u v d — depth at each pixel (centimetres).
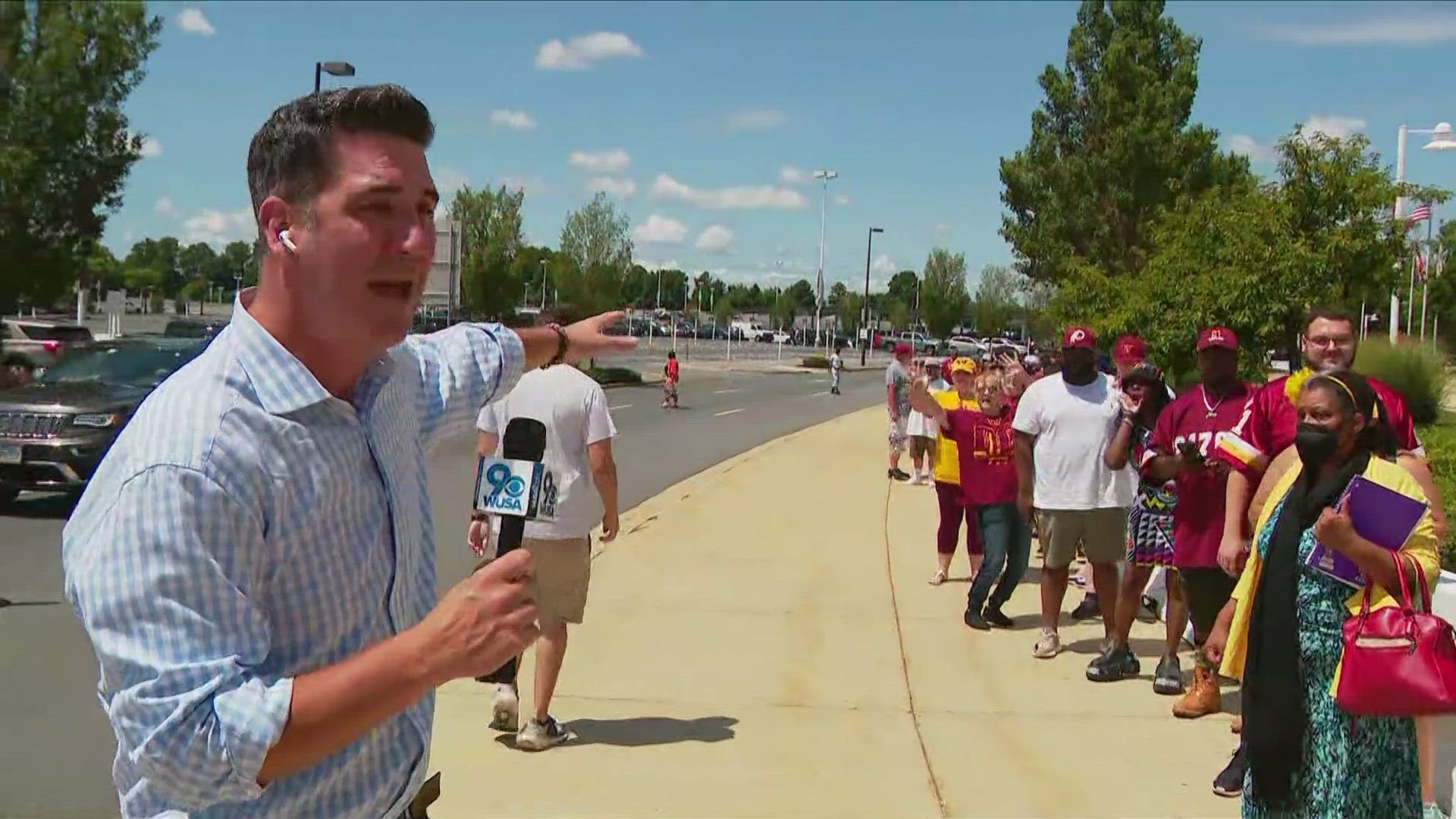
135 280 7875
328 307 183
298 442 178
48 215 1916
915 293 9731
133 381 1290
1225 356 587
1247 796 390
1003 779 519
